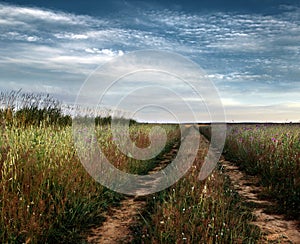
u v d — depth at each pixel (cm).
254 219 342
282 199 406
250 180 530
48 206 308
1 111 628
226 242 254
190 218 297
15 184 303
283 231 311
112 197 405
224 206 327
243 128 1009
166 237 261
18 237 256
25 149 389
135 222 330
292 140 602
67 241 279
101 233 303
